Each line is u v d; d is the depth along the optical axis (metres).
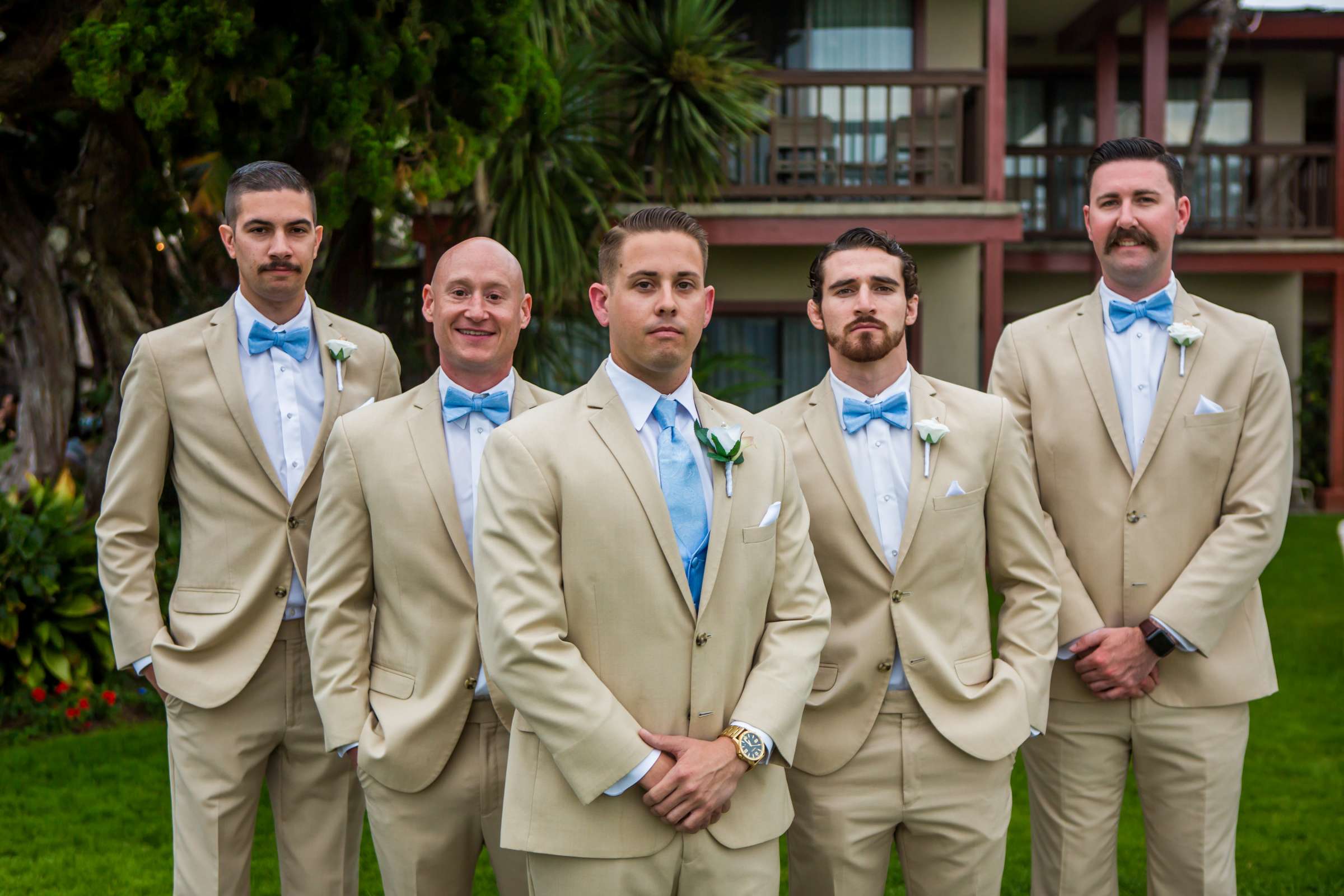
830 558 2.79
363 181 5.65
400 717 2.68
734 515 2.43
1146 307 3.09
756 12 10.93
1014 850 4.30
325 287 6.73
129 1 5.19
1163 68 11.70
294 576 3.05
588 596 2.35
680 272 2.37
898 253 2.80
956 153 10.20
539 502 2.36
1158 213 3.03
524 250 7.46
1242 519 2.97
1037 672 2.76
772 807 2.42
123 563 3.05
